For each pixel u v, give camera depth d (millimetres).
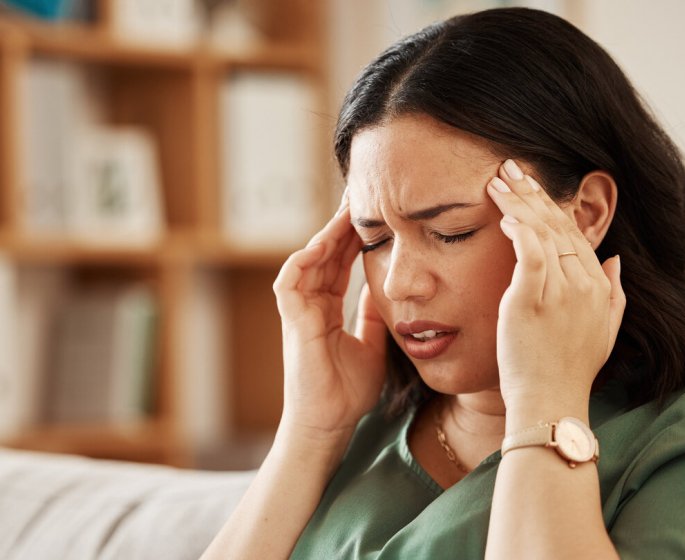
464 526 1107
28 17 2840
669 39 2164
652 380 1165
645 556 1016
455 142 1097
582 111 1156
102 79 3188
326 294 1364
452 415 1297
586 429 1048
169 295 3027
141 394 2996
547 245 1077
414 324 1148
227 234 3066
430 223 1113
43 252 2830
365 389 1335
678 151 1279
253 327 3398
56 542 1524
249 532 1278
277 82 3115
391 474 1261
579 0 2357
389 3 3045
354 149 1161
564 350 1068
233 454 3023
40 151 2854
